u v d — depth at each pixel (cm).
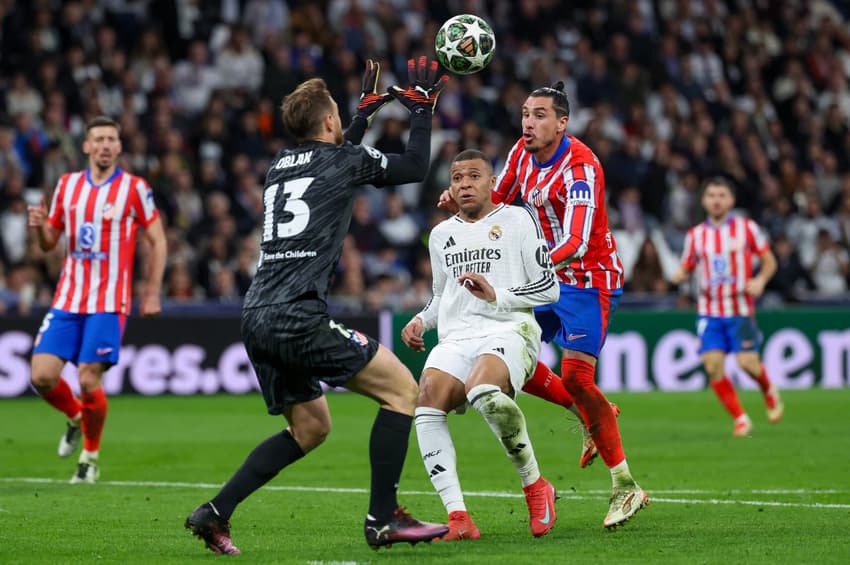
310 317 1769
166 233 5553
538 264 1962
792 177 7256
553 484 2714
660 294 6016
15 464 3136
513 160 2300
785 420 4291
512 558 1769
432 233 2041
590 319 2180
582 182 2125
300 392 1811
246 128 6316
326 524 2167
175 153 6047
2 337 4959
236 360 5238
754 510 2295
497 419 1883
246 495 1827
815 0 8856
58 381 2888
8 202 5597
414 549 1862
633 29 7700
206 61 6769
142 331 5128
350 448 3475
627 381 5506
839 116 7862
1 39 6253
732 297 3897
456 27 2183
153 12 6838
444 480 1950
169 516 2269
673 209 6762
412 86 1908
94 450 2803
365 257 6044
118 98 6331
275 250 1798
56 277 5388
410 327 2092
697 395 5294
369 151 1836
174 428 4019
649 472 2922
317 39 6975
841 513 2256
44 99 6053
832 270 6675
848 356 5675
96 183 2836
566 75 7312
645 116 7256
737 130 7406
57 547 1922
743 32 8294
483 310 1981
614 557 1780
